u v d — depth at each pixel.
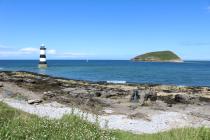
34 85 52.69
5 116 16.61
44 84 54.38
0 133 11.29
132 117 32.44
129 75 114.06
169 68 180.75
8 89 46.12
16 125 13.02
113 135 16.20
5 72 78.25
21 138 11.90
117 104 39.78
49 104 36.78
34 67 166.88
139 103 40.34
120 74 118.56
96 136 13.40
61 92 45.00
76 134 12.77
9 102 34.97
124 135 17.30
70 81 64.81
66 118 16.78
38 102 37.25
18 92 44.50
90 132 13.34
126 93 47.34
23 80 55.84
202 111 37.66
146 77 106.06
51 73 120.12
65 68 162.38
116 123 28.92
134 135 18.28
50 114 29.16
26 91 46.34
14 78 60.03
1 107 18.50
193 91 55.81
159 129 27.69
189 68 185.00
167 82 90.44
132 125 28.62
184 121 32.03
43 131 12.76
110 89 52.88
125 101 41.84
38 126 13.14
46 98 40.53
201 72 140.25
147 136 18.06
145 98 41.62
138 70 151.25
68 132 13.02
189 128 16.98
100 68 167.88
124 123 29.19
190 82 91.69
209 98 45.56
